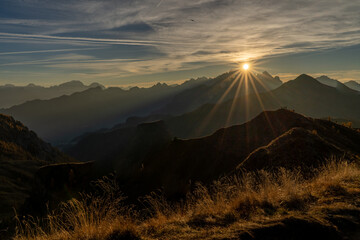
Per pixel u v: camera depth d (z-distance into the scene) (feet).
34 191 160.66
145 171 162.40
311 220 10.00
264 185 15.53
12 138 501.15
